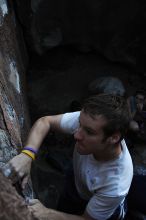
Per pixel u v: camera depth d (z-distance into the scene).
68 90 5.82
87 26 5.89
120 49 6.13
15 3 5.02
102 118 1.40
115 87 5.53
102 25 5.88
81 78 6.01
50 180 4.38
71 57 6.22
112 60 6.29
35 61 6.05
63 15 5.69
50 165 4.62
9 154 1.65
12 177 1.45
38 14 5.46
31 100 5.58
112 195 1.56
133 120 5.01
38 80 5.84
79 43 6.09
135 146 5.17
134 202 1.83
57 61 6.13
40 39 5.79
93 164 1.60
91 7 5.68
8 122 1.88
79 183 1.81
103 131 1.42
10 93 2.42
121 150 1.57
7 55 3.03
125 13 5.77
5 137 1.72
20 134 2.19
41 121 1.75
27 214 0.86
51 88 5.79
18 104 2.83
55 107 5.57
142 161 5.04
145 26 5.89
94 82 5.70
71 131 1.74
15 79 3.07
